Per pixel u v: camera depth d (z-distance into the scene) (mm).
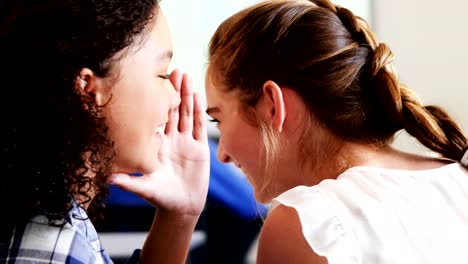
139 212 1898
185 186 1399
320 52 1209
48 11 943
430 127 1223
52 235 973
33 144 947
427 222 1096
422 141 1230
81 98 979
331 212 1070
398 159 1211
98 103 1025
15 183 946
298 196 1106
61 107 947
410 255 1061
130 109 1056
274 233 1102
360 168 1165
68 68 956
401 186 1132
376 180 1139
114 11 978
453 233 1104
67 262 967
